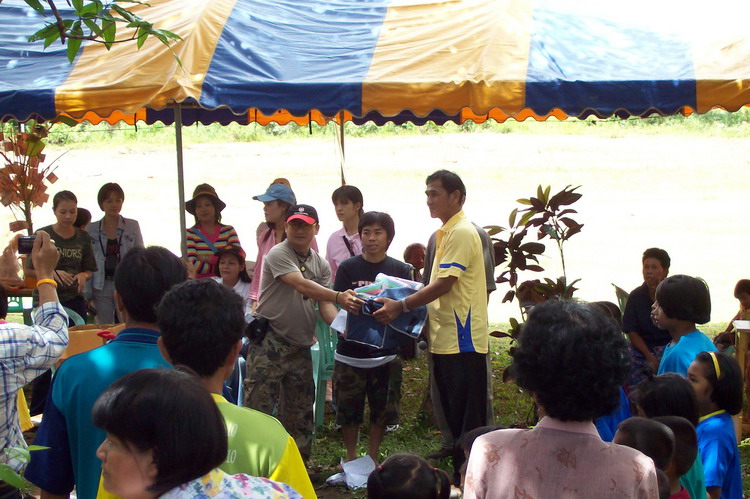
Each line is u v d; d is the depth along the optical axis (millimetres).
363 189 23219
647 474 1998
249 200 21609
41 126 7848
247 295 6676
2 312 3490
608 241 17328
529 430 2137
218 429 1703
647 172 25328
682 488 2971
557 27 5867
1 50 6035
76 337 4879
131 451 1648
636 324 6562
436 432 6617
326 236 17359
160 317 2383
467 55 5648
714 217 19875
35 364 3070
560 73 5406
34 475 2654
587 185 23828
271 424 2350
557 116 9320
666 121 32125
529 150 28328
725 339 6789
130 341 2682
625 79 5316
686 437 2947
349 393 5430
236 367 5750
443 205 5254
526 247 6559
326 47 5922
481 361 5328
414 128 31422
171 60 5594
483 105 5340
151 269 2693
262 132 30500
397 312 5137
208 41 5793
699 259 15492
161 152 27609
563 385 2031
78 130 28875
